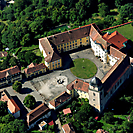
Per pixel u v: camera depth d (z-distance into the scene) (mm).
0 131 197000
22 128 195875
